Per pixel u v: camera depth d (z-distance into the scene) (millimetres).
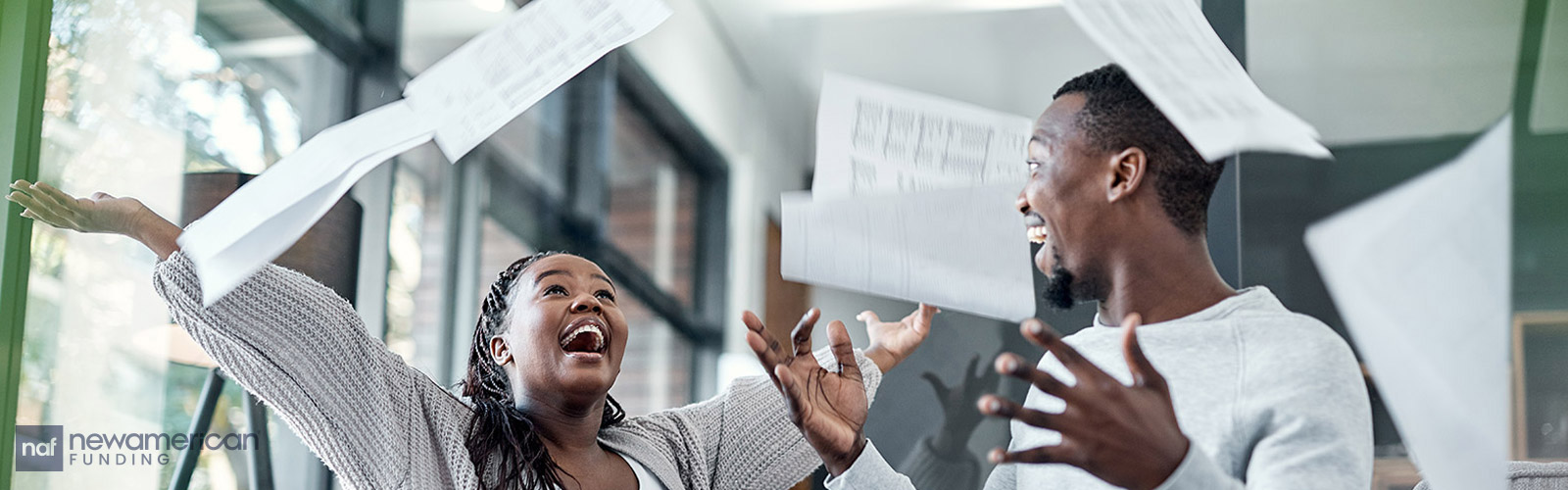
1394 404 1135
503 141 4613
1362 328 1169
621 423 1620
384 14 3555
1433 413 1134
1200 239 1252
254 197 1166
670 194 5531
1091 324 1664
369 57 3506
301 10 3184
